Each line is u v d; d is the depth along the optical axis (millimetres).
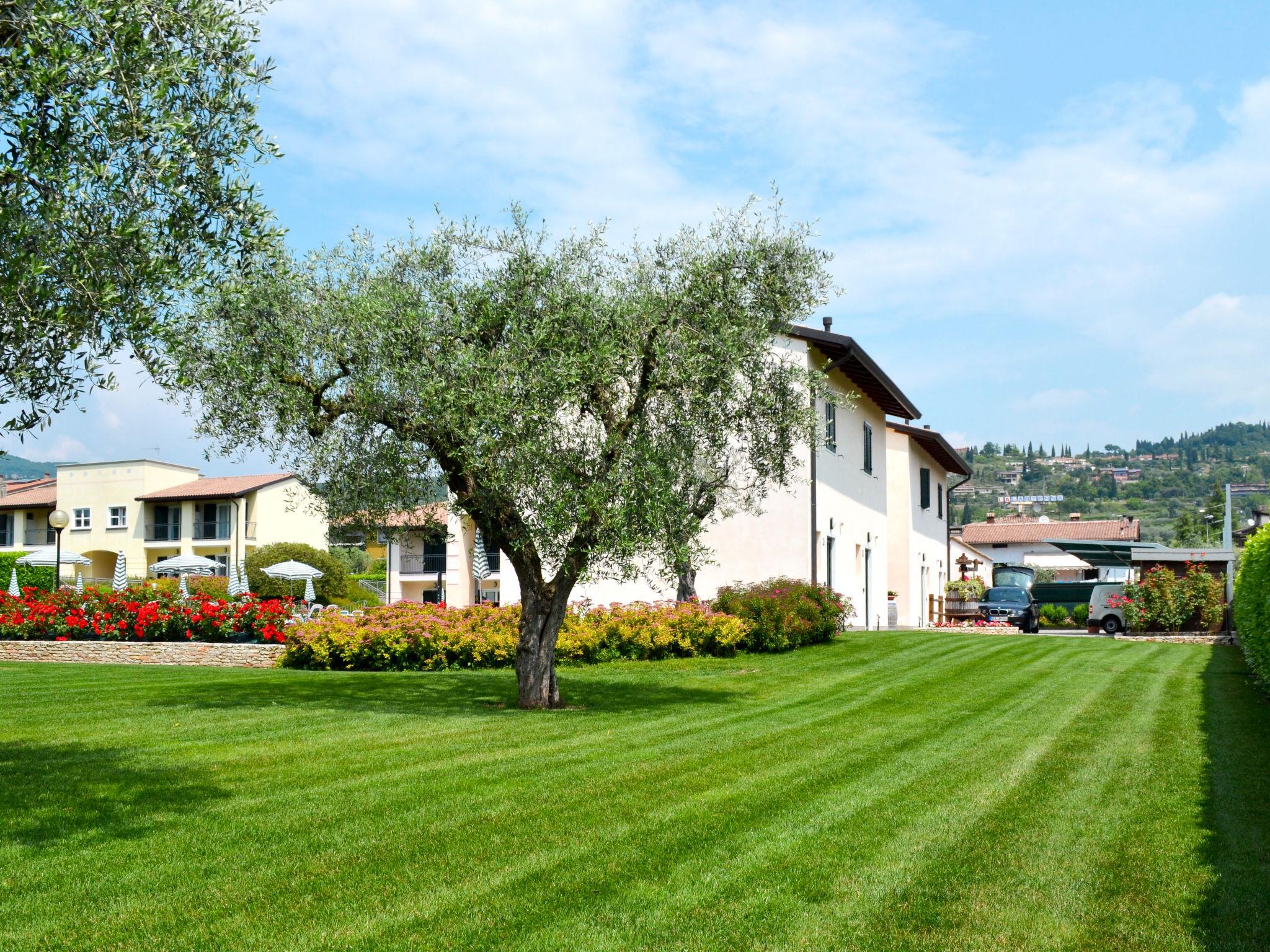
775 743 8930
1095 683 13500
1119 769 7711
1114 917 4559
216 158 6418
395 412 10430
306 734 9398
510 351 10281
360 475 11289
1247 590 13422
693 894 4867
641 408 10945
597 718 10500
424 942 4289
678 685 13594
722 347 10680
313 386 10516
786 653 18016
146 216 5988
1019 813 6367
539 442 10109
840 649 18641
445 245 10922
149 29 6047
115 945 4250
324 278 10820
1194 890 4891
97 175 5758
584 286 11023
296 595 43594
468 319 10625
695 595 19234
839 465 22906
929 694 12609
